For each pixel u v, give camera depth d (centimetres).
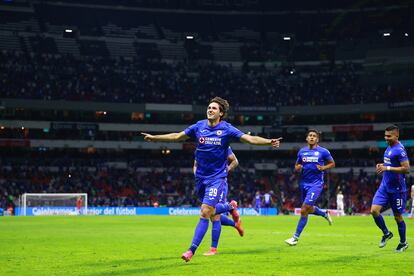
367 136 9681
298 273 1134
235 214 1733
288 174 9388
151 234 2598
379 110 9325
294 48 10788
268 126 9781
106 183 8762
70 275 1108
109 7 10794
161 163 9444
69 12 10569
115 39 10525
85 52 10206
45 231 2883
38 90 8956
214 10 11288
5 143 8906
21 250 1708
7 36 9800
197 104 9625
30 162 8938
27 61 9406
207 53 10762
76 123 9169
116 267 1242
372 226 3531
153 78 9856
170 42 10769
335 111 9556
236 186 8925
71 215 6531
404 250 1666
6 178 8519
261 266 1249
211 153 1362
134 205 8238
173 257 1462
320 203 8569
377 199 1659
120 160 9381
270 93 9975
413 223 3978
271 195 8650
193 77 10069
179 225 3694
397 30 10419
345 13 10962
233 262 1327
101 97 9219
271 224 3944
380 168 1623
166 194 8581
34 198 6962
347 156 9938
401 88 9588
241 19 11288
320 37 10881
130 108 9312
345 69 10288
